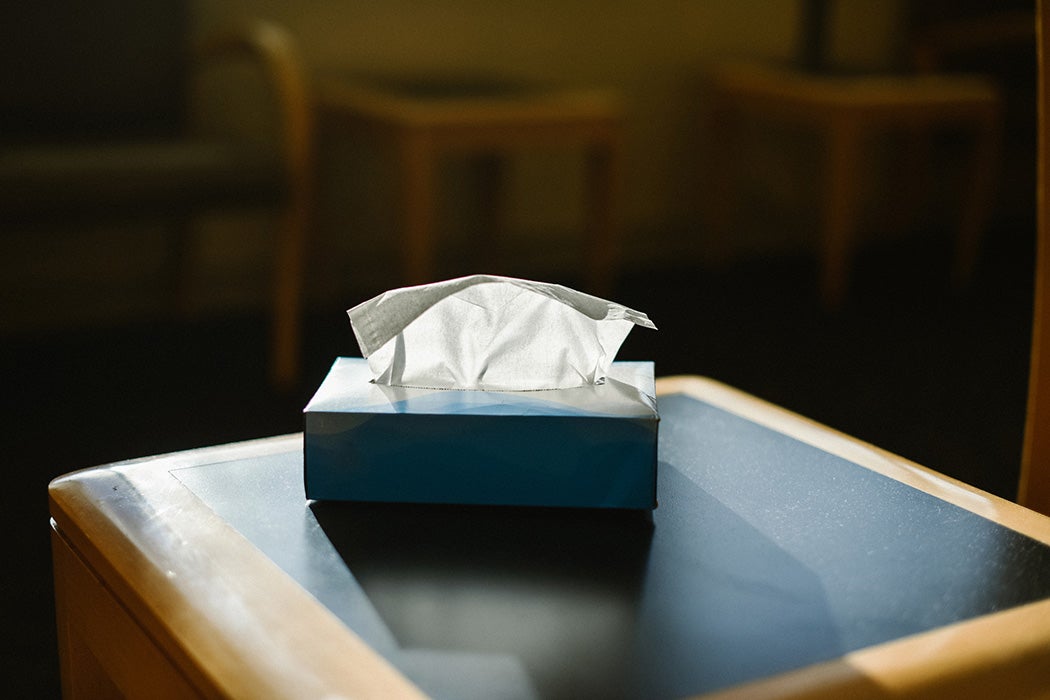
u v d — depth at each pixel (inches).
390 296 52.3
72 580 51.1
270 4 168.4
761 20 211.5
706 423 58.1
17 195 111.0
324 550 48.3
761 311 175.6
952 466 115.8
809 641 44.4
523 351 52.7
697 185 212.8
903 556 48.5
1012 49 208.2
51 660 78.2
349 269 183.6
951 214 238.2
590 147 164.4
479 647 43.9
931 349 157.8
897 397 137.3
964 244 195.8
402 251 149.0
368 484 50.8
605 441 50.1
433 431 50.4
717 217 206.2
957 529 50.1
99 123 143.1
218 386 135.8
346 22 175.2
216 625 44.8
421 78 176.6
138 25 142.9
